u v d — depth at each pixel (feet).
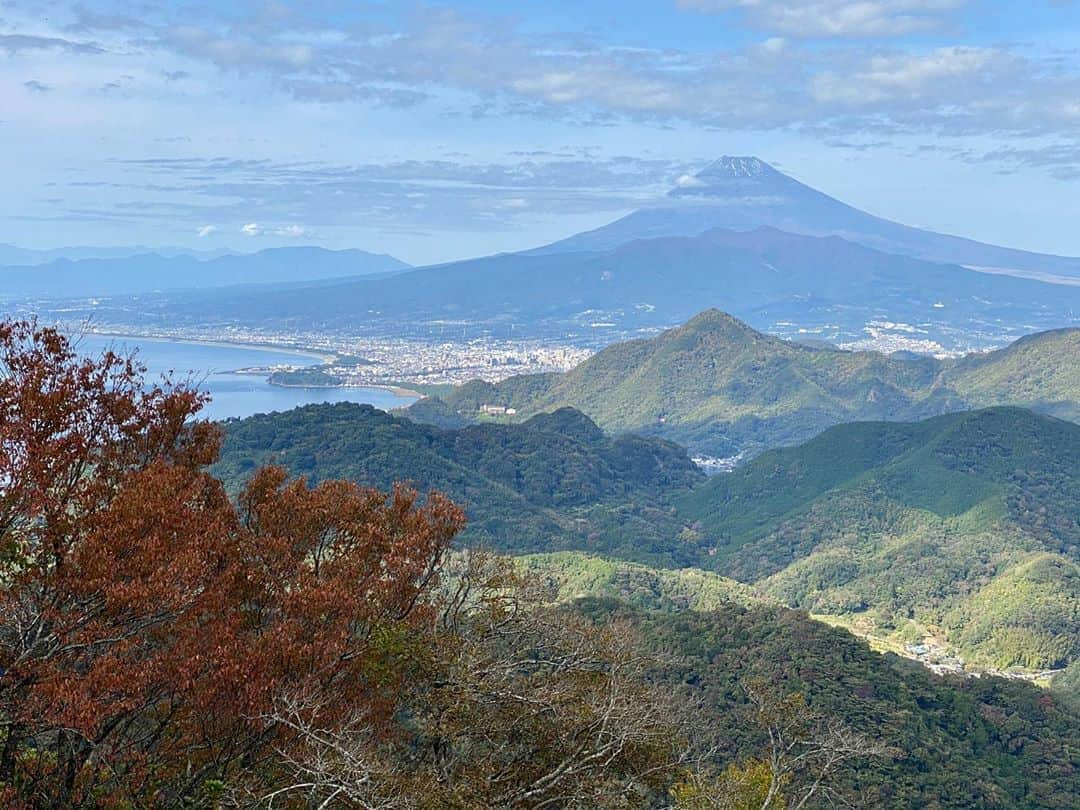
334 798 50.01
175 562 47.93
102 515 48.16
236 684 48.32
